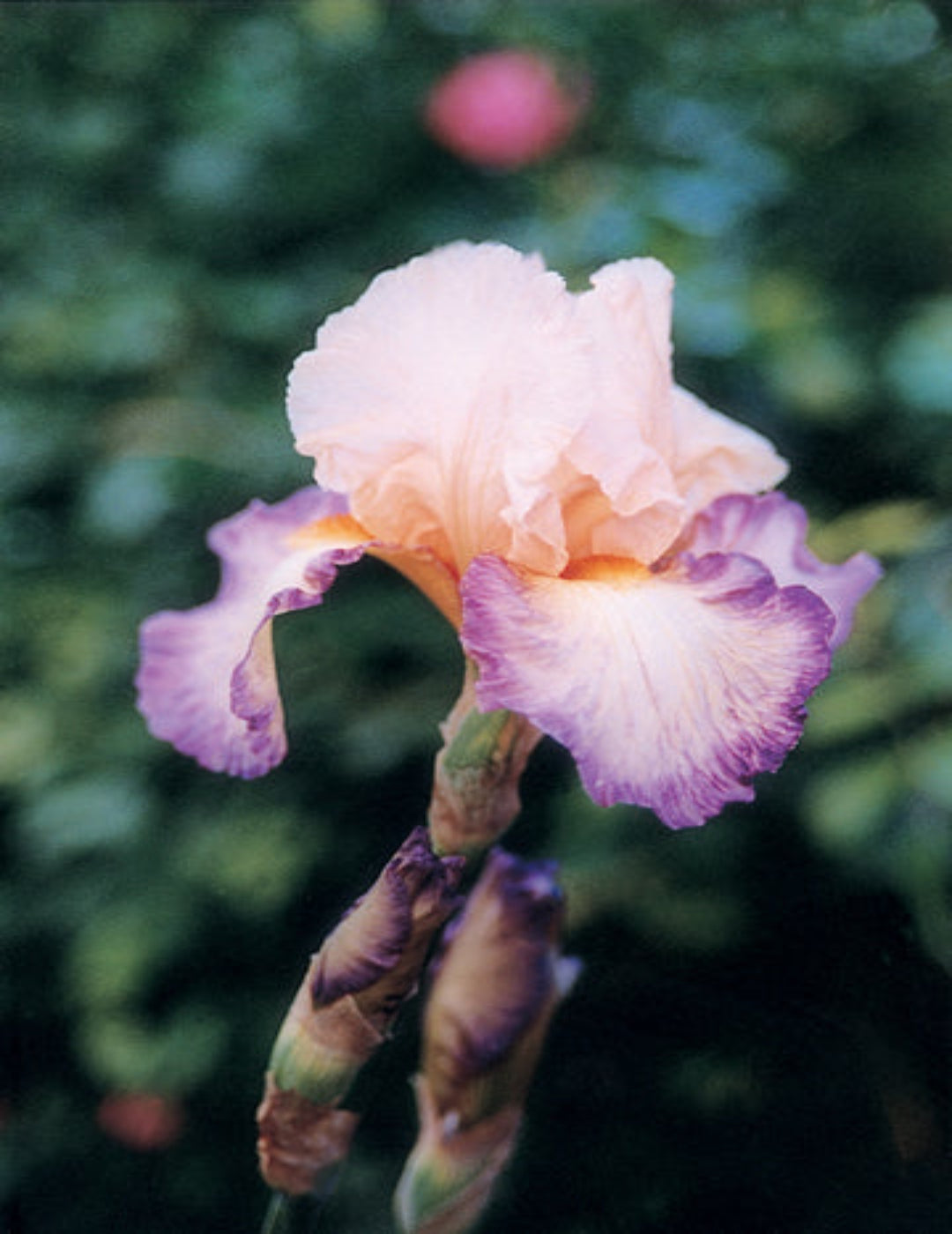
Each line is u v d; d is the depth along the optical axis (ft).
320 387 1.42
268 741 1.38
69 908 2.89
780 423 2.61
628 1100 2.48
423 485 1.42
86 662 2.94
